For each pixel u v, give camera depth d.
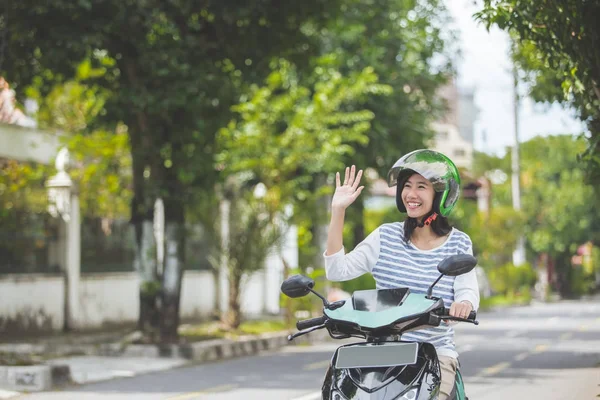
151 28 18.14
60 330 23.77
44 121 26.44
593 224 65.19
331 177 30.67
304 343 24.06
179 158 19.66
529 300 55.62
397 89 31.14
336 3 20.19
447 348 5.51
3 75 19.09
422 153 5.61
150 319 20.53
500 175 68.06
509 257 59.09
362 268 5.66
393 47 31.64
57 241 23.94
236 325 24.11
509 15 11.26
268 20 19.91
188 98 18.69
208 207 24.17
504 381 14.75
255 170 25.28
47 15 17.77
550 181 66.50
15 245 22.52
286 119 26.64
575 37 11.24
